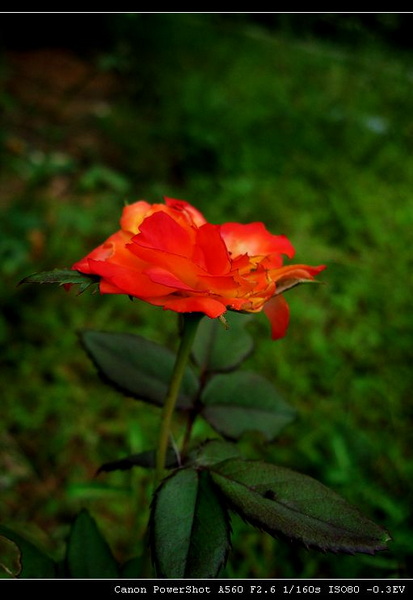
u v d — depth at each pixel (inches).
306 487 7.9
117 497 17.9
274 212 32.3
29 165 29.7
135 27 55.7
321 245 30.1
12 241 24.1
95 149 37.5
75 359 22.3
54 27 51.7
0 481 18.2
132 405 20.9
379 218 32.9
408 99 53.9
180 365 8.9
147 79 48.3
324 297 26.8
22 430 19.9
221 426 10.4
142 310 24.8
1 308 23.6
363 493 17.1
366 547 7.3
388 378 22.8
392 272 28.7
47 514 17.7
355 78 58.6
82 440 20.0
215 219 31.3
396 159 41.1
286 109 44.9
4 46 50.6
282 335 8.9
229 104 44.4
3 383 21.1
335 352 24.0
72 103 43.5
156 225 7.7
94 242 28.5
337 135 43.1
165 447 9.3
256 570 16.2
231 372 10.9
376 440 20.4
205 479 8.3
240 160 37.0
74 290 25.0
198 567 7.7
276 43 66.9
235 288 7.8
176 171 36.7
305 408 21.5
